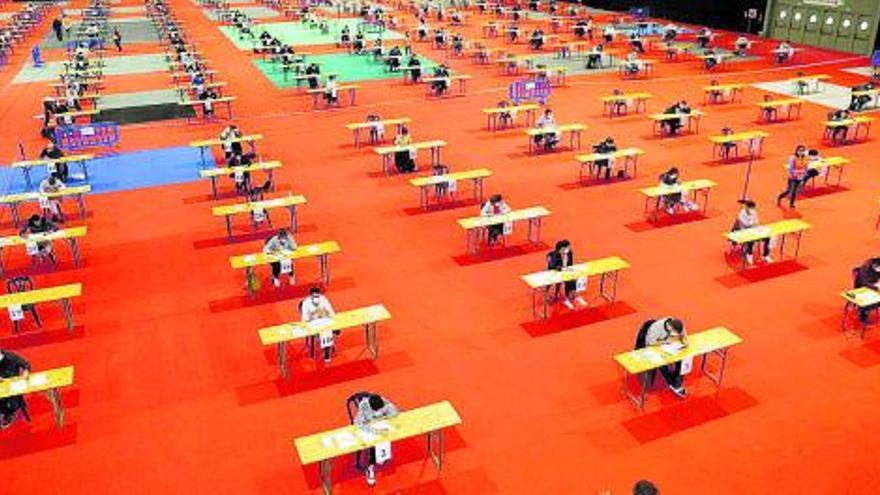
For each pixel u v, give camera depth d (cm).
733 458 1293
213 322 1792
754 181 2675
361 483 1256
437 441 1353
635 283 1939
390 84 4403
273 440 1369
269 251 1898
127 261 2145
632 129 3362
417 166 2925
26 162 2756
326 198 2606
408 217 2423
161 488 1256
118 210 2547
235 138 2911
